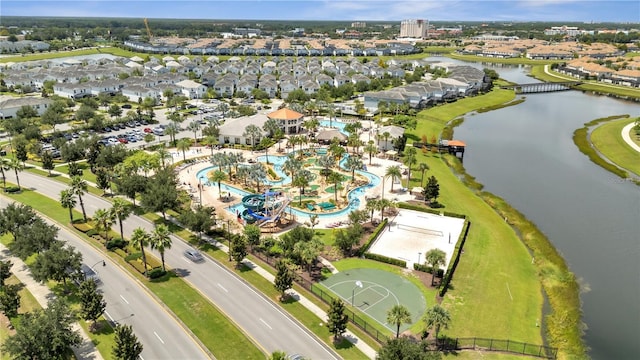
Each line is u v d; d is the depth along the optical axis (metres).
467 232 114.50
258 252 102.00
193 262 97.62
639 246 113.44
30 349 62.59
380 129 196.75
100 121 199.00
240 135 185.62
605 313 87.19
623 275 100.62
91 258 97.88
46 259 81.50
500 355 72.81
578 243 114.56
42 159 150.62
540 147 199.00
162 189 115.38
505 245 110.06
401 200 133.50
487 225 119.81
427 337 75.38
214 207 125.25
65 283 86.25
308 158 169.62
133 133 197.62
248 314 80.25
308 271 95.19
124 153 154.00
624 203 140.75
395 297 86.62
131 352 63.78
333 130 192.00
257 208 119.56
